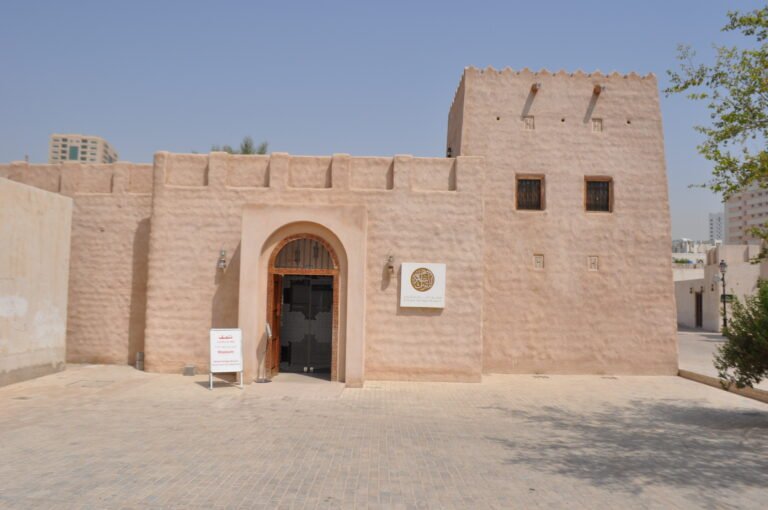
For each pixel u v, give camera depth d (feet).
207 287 46.96
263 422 31.60
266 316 45.39
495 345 51.29
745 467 24.71
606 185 53.11
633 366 51.78
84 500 19.24
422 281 46.34
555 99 53.21
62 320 46.83
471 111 52.60
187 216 47.39
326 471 23.06
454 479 22.40
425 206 47.14
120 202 50.90
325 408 35.91
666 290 52.42
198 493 20.17
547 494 20.95
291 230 45.73
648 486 22.07
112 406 34.86
